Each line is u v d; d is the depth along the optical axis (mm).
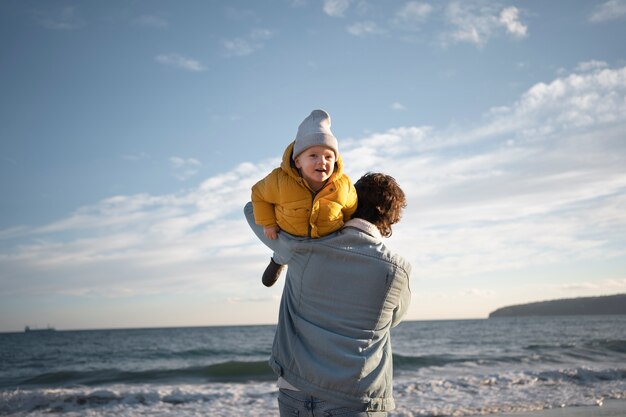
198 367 14672
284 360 1911
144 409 7746
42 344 38969
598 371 10523
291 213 1856
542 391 8734
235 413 7312
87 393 8438
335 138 1887
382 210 1992
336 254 1854
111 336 55906
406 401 7984
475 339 35719
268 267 2150
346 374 1800
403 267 1895
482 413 6836
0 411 7785
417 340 36094
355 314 1861
